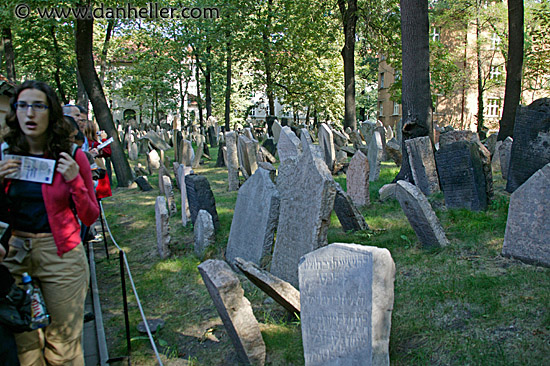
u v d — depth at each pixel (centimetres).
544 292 406
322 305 329
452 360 340
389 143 1380
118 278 623
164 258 677
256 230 587
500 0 2695
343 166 1287
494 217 659
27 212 279
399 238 625
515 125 791
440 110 3453
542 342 337
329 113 3356
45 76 3066
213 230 670
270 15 2469
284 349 393
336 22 2305
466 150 693
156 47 3169
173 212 955
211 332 450
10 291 255
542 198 466
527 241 483
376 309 293
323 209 461
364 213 785
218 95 4334
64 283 288
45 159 279
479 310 399
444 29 3064
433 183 847
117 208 1075
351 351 305
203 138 2061
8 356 255
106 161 1455
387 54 2216
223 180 1362
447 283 456
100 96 1370
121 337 455
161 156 1661
